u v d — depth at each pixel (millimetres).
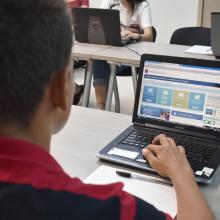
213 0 4418
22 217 511
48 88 569
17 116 554
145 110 1436
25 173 542
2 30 525
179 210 926
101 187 599
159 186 1121
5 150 546
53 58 554
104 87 3426
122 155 1256
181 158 1129
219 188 1125
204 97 1331
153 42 3326
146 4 3582
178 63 1365
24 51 531
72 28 585
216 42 2496
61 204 537
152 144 1234
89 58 2787
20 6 536
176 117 1382
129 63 2666
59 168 590
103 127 1522
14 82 533
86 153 1318
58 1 570
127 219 581
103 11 2895
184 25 4891
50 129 617
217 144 1309
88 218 542
